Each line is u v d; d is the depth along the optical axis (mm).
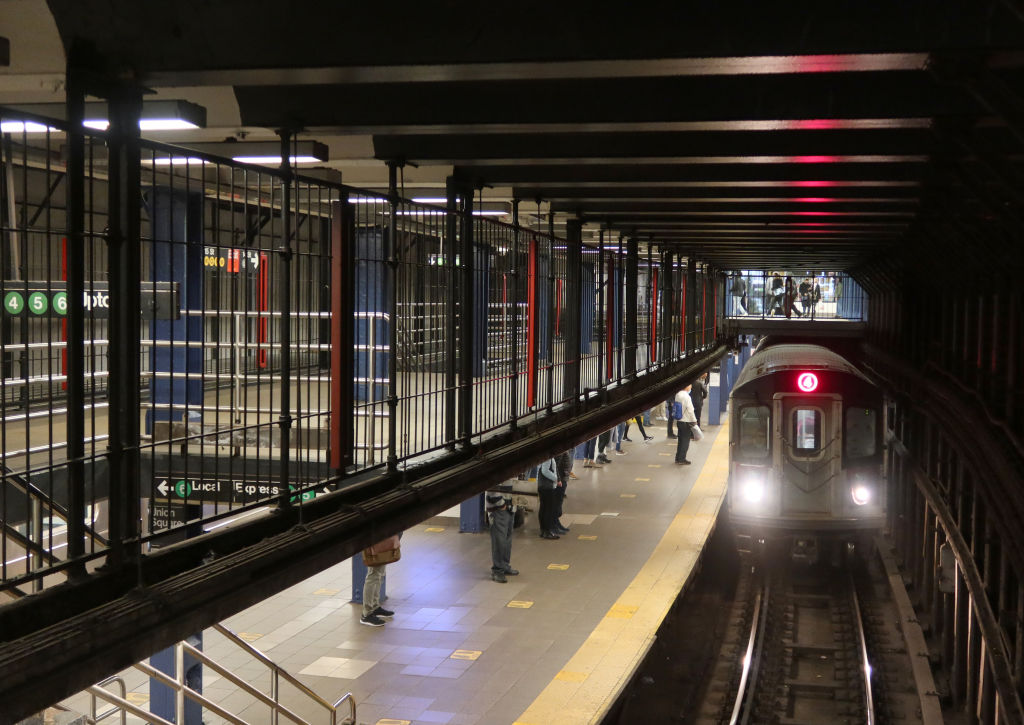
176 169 7922
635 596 13648
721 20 4824
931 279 16188
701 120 6578
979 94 5035
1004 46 4629
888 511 21250
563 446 11328
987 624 9453
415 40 4973
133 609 4602
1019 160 7008
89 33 4867
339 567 15281
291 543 5824
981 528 10953
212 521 5617
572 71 5086
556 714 9445
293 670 10648
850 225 13680
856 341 34656
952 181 9125
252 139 7539
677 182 9711
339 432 7215
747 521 17359
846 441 17125
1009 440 9547
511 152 8188
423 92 6789
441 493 7836
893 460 20594
